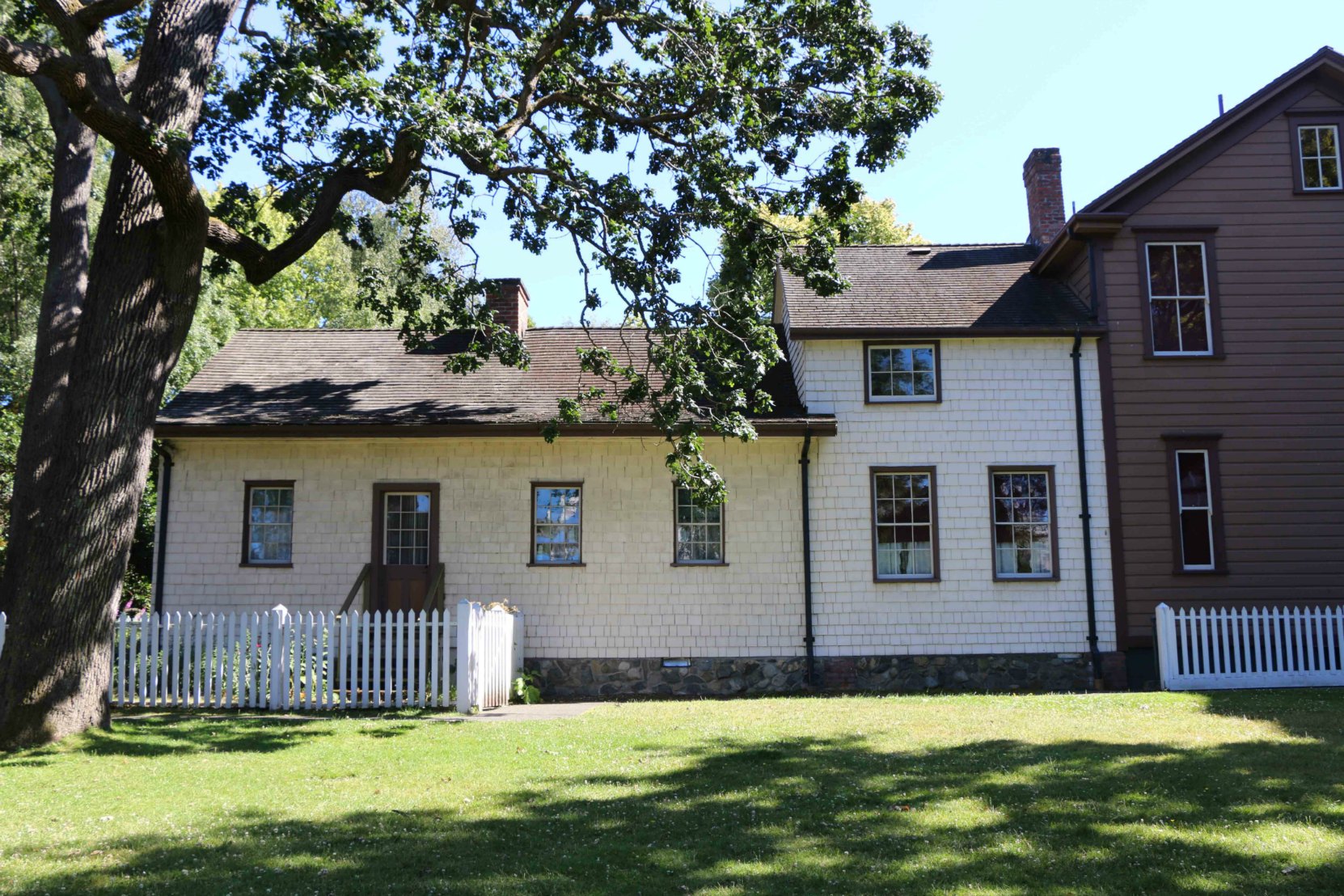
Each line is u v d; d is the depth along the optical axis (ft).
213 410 53.98
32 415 48.11
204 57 36.76
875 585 53.11
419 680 43.29
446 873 18.78
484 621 43.98
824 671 52.54
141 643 43.21
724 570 53.21
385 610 53.16
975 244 67.67
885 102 43.45
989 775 26.40
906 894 17.33
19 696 32.78
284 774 28.25
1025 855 19.29
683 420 52.54
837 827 21.56
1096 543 53.26
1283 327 54.34
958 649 52.65
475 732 35.86
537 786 26.35
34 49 29.55
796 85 44.83
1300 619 47.91
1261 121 55.77
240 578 53.31
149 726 36.88
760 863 19.17
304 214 49.08
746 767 28.32
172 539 53.52
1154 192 55.42
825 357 54.90
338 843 20.83
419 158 41.06
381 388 57.36
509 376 59.36
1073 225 54.85
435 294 51.44
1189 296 54.90
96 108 30.76
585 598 53.06
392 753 31.48
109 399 34.47
